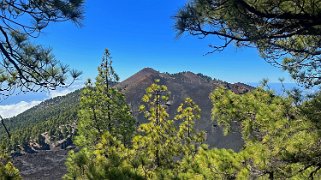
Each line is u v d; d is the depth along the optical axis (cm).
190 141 1492
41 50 793
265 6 656
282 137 731
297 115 770
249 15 672
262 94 898
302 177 789
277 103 815
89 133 2478
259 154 741
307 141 702
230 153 806
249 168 757
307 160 717
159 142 1387
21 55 775
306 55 868
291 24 677
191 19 652
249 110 874
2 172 711
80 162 808
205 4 621
